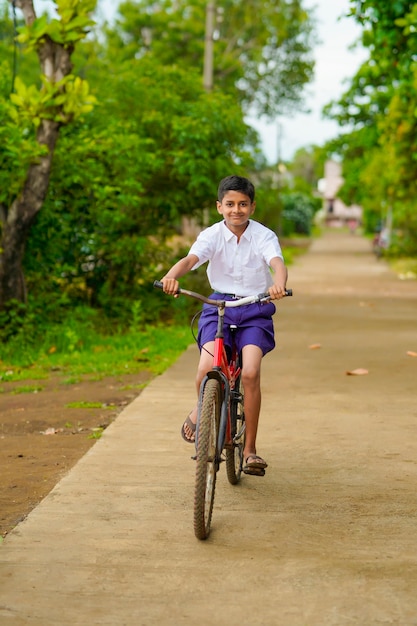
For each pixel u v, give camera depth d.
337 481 5.75
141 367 10.49
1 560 4.36
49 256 13.20
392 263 37.25
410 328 14.13
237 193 5.17
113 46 44.81
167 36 44.81
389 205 43.94
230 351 5.46
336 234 95.06
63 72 11.73
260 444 6.68
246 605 3.88
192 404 8.12
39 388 9.33
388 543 4.62
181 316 14.98
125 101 15.64
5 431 7.46
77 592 4.00
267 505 5.27
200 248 5.27
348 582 4.12
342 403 8.17
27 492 5.63
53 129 11.79
